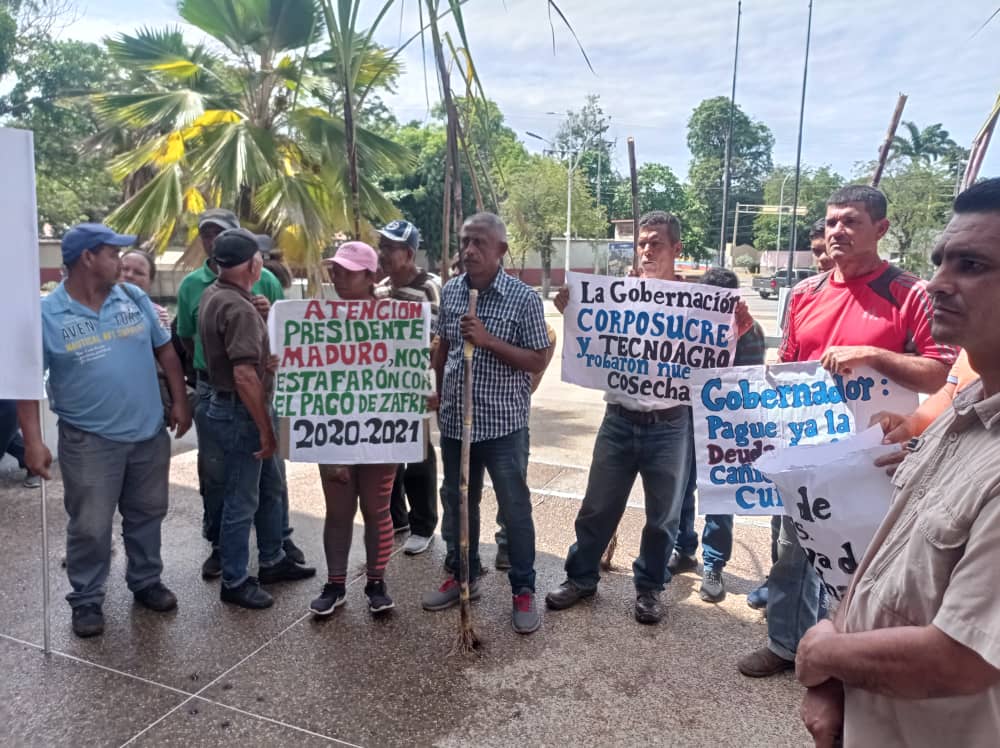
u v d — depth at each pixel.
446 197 3.49
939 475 1.31
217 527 3.94
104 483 3.35
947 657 1.16
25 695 2.90
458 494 3.57
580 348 3.59
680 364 3.42
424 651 3.28
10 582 3.86
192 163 9.66
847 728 1.40
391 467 3.55
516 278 3.47
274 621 3.53
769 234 59.66
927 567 1.25
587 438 7.56
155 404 3.53
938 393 2.28
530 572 3.50
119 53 10.28
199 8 9.41
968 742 1.24
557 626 3.53
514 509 3.45
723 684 3.05
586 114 38.47
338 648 3.30
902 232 32.09
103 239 3.25
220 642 3.33
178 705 2.86
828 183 56.81
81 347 3.26
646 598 3.59
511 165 36.88
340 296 3.59
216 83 10.56
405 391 3.48
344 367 3.46
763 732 2.74
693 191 61.94
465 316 3.18
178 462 6.07
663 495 3.47
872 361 2.67
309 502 5.20
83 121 23.91
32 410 3.19
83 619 3.36
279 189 9.09
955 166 31.88
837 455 2.16
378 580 3.58
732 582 4.04
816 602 3.09
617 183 53.97
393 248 4.19
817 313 3.03
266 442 3.45
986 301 1.21
